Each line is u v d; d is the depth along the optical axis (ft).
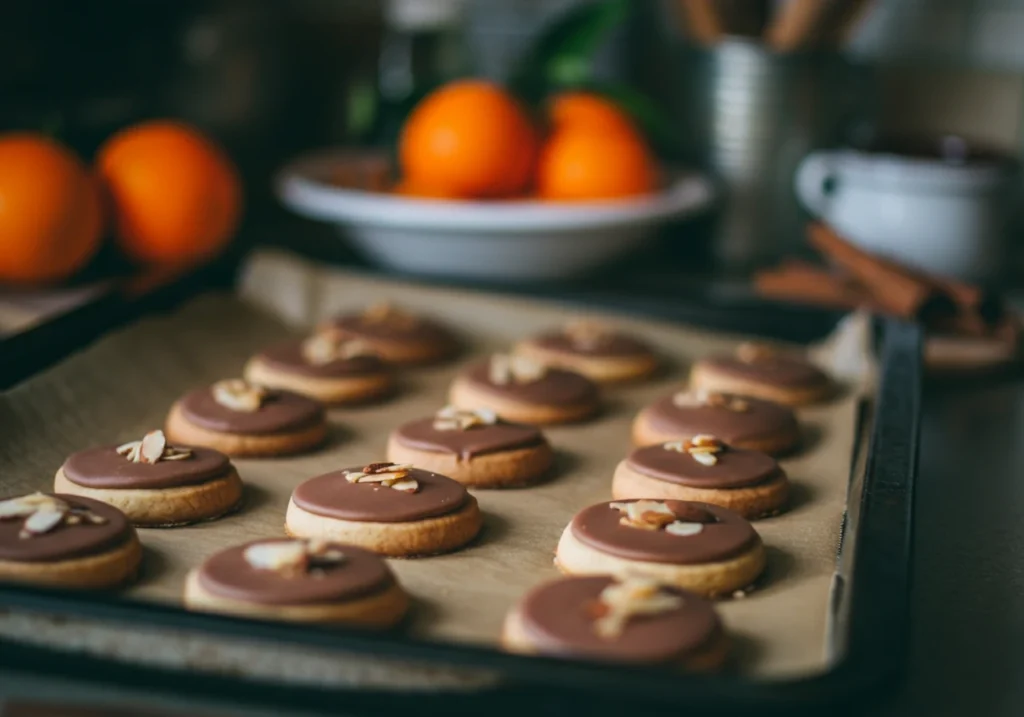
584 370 2.47
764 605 1.85
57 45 2.95
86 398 2.22
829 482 2.16
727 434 2.20
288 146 3.37
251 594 1.74
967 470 2.22
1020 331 2.56
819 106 2.92
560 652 1.66
